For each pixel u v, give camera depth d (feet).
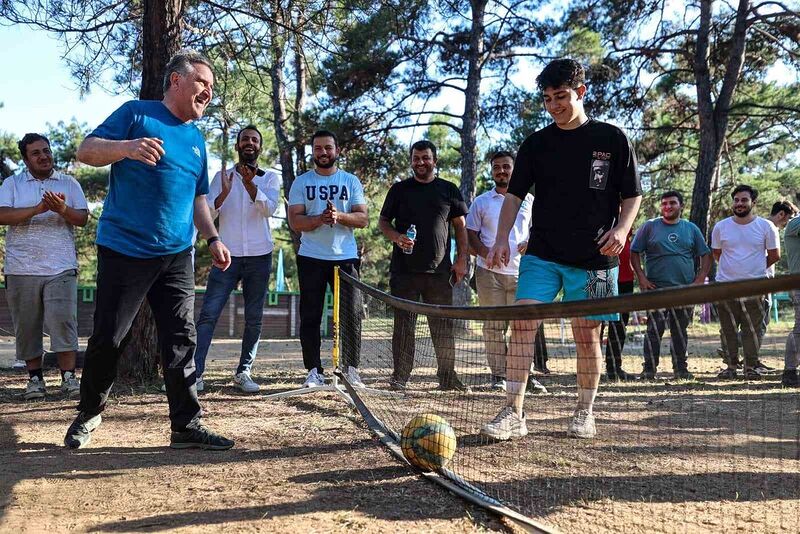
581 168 13.47
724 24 62.28
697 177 60.54
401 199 21.15
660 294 7.19
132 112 12.76
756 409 17.58
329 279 20.51
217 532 8.48
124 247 12.69
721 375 22.67
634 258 26.53
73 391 19.66
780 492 10.28
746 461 12.15
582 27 64.54
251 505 9.53
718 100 60.85
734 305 9.32
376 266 131.64
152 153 11.82
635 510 9.41
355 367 19.67
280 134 64.28
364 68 58.85
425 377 20.99
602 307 7.85
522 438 13.48
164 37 22.62
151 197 12.79
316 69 34.68
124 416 16.51
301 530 8.54
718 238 27.55
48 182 19.53
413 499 9.87
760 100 72.49
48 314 19.22
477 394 18.19
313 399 18.78
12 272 19.04
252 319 21.16
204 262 99.40
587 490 10.27
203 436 13.03
